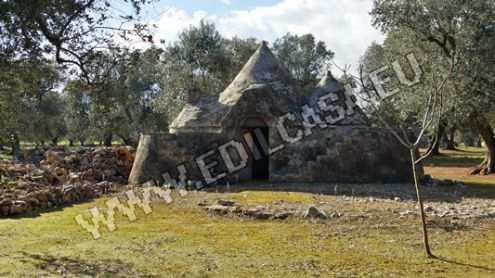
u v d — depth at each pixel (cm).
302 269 1001
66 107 5753
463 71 2522
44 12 952
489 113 2723
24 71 986
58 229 1375
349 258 1080
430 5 2709
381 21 2880
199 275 957
